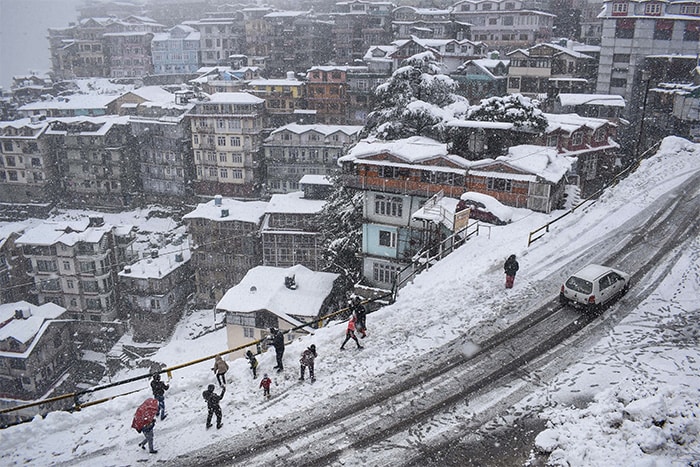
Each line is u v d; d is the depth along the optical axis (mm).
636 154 48719
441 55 82375
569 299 22594
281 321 45188
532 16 93188
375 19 103812
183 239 77188
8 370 53875
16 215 89188
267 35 109500
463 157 40250
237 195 85125
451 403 17609
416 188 39281
